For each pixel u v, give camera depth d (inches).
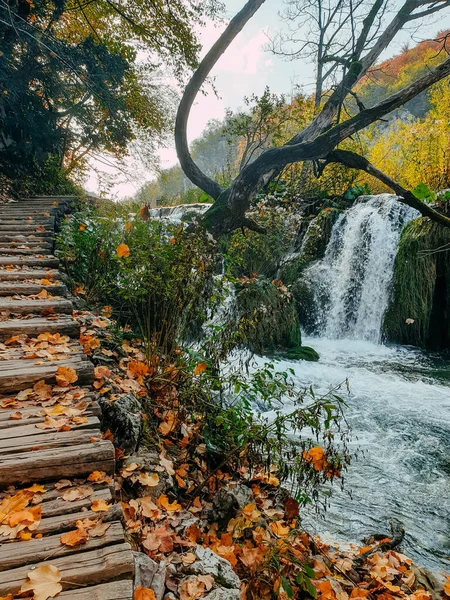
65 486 57.2
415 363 278.1
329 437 87.4
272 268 306.3
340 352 305.7
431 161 410.9
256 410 168.4
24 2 314.3
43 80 359.9
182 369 106.9
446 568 95.2
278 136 299.9
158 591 47.4
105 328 130.9
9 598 38.4
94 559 43.7
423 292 315.0
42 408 74.2
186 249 126.4
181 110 239.9
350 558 86.0
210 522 78.7
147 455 84.8
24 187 366.6
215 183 267.3
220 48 221.3
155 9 384.5
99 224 174.6
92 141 464.8
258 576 64.1
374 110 228.7
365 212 381.7
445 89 473.1
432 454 150.6
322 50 355.9
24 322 108.6
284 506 94.2
